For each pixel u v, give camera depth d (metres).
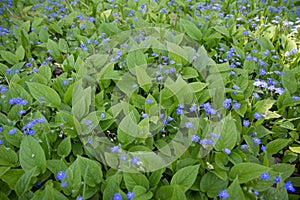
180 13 0.83
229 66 0.59
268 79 0.56
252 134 0.48
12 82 0.51
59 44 0.68
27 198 0.37
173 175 0.39
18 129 0.45
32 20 0.85
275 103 0.55
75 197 0.38
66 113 0.45
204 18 0.77
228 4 0.88
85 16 0.82
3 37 0.73
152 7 0.85
